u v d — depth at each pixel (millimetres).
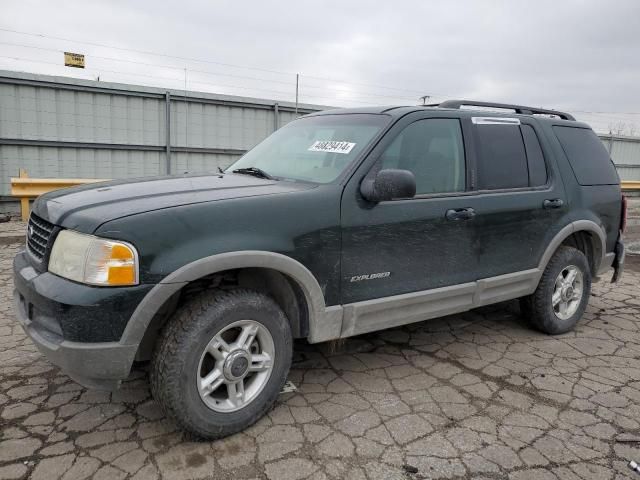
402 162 3395
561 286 4469
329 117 3953
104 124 10727
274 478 2434
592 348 4211
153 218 2475
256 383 2859
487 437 2826
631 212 14266
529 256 4133
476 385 3463
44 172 10328
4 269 6121
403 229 3291
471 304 3768
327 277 2996
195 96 11586
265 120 12719
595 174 4750
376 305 3203
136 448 2637
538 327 4457
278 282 2994
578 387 3467
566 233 4336
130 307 2395
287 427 2879
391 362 3830
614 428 2953
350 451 2660
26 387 3258
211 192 2875
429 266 3469
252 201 2768
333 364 3770
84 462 2508
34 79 9867
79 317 2352
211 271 2543
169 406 2549
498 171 3951
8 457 2531
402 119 3459
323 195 2988
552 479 2480
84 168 10711
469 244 3678
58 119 10258
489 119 4004
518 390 3404
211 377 2658
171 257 2457
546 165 4332
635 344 4328
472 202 3676
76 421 2881
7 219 9531
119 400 3129
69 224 2551
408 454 2648
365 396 3271
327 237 2967
